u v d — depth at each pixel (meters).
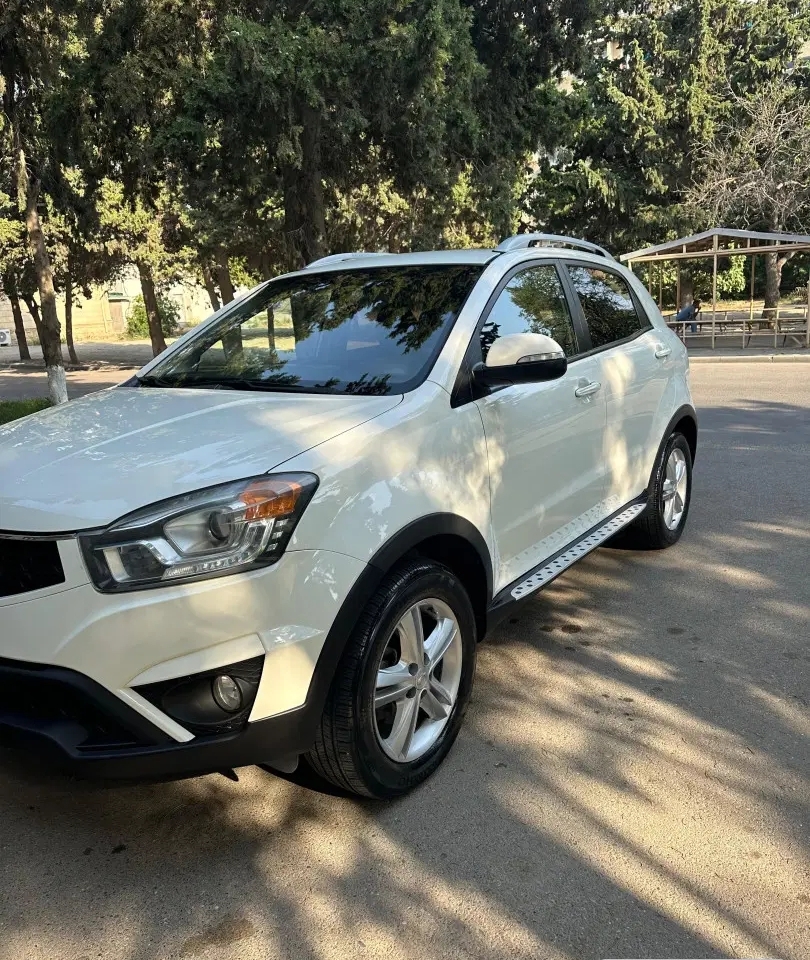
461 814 2.64
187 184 14.12
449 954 2.09
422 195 17.30
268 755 2.30
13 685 2.21
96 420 2.86
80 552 2.13
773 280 26.23
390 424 2.69
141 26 12.79
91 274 26.95
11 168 13.44
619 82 28.22
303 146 13.25
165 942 2.16
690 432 5.37
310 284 3.89
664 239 28.19
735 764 2.87
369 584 2.44
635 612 4.22
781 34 27.89
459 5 12.87
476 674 3.58
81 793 2.81
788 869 2.36
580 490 3.91
